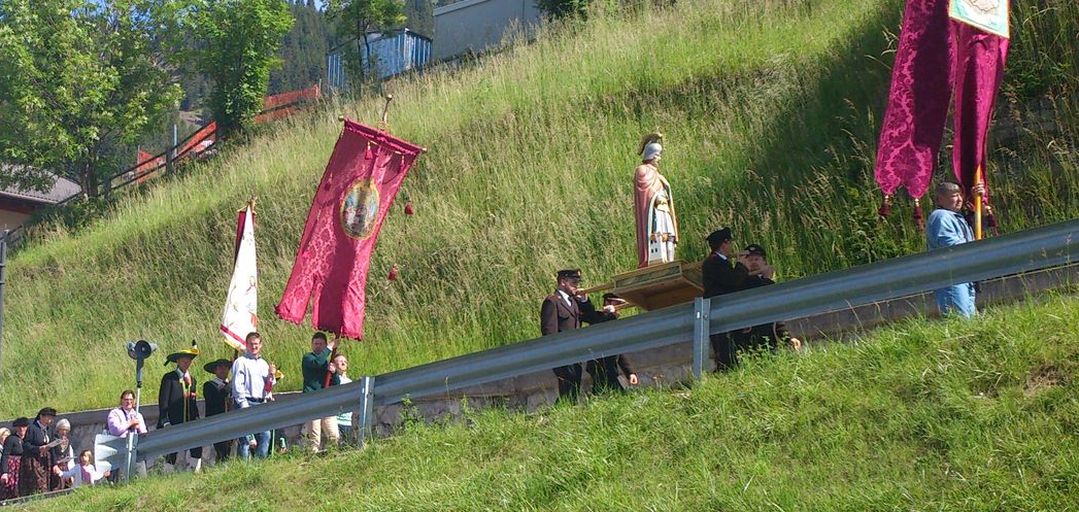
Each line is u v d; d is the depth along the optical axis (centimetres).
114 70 6606
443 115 4312
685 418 1595
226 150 5750
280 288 3872
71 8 6556
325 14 6338
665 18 4344
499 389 2388
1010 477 1220
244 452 2545
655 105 3684
